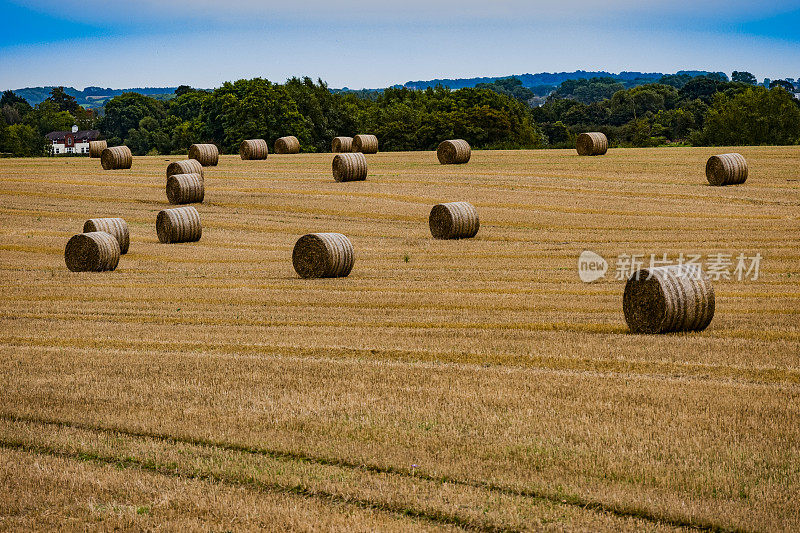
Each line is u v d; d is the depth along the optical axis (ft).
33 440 57.11
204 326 95.30
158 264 142.92
